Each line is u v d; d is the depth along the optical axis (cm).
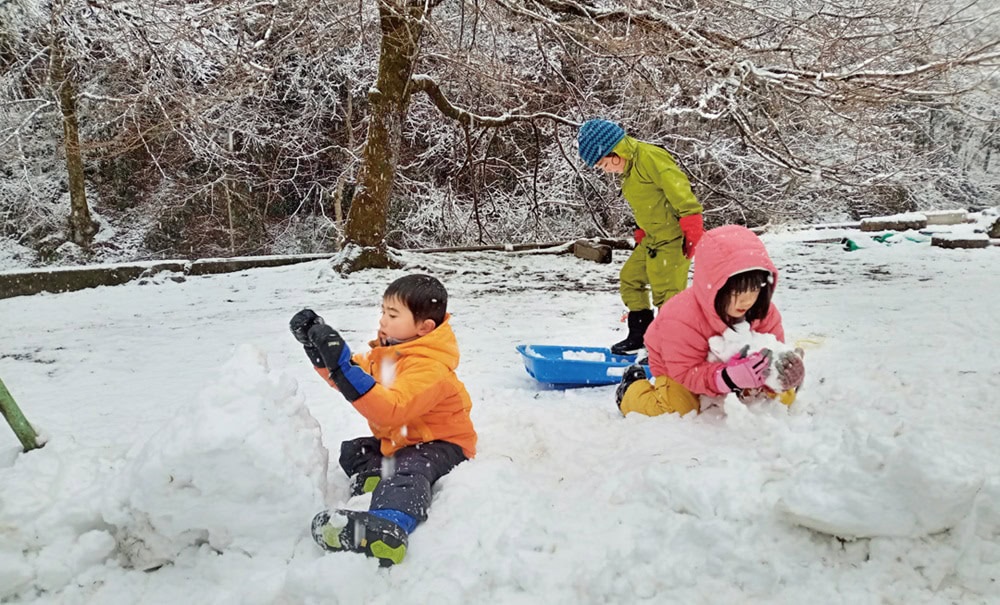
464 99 1245
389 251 938
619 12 844
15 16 1453
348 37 932
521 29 929
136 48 1180
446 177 1928
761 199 1599
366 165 909
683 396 329
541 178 1830
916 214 1161
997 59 803
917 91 819
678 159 1289
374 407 254
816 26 874
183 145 1702
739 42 870
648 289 507
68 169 1647
